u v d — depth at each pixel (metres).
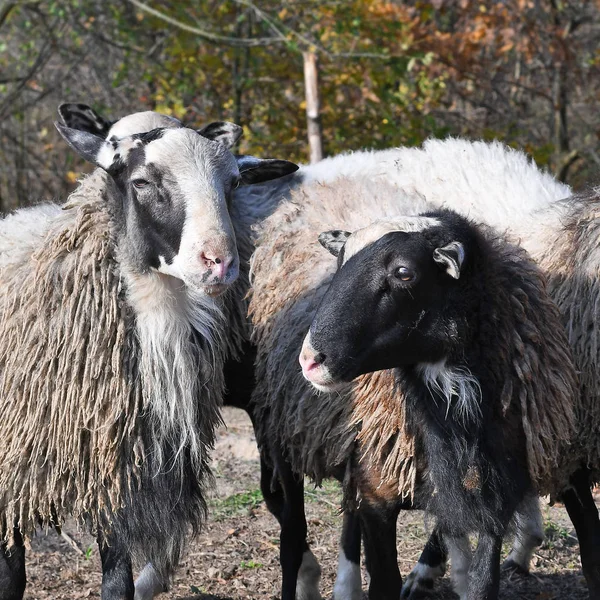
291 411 6.65
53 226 6.43
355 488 6.30
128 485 6.07
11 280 6.34
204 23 16.98
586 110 21.55
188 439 6.30
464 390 5.58
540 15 19.80
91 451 6.03
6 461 6.07
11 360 6.12
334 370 5.45
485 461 5.64
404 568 7.96
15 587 6.33
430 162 8.11
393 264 5.41
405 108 17.03
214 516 9.09
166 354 6.16
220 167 6.11
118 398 6.04
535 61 20.72
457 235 5.54
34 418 6.04
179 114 17.16
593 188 6.83
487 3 18.48
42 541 8.68
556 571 7.89
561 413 5.82
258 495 9.53
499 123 20.31
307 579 7.54
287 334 6.68
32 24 19.52
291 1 16.30
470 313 5.55
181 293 6.21
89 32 18.66
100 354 6.06
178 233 5.88
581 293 6.34
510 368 5.64
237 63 17.69
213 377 6.47
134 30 17.38
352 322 5.43
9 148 21.78
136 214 6.04
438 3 17.03
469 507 5.68
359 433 6.07
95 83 21.16
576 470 6.44
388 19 15.98
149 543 6.17
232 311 7.41
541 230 6.90
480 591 5.71
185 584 7.82
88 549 8.38
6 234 6.70
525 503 5.98
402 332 5.47
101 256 6.18
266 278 7.16
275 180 8.15
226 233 5.85
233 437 11.24
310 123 14.68
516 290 5.72
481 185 7.70
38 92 21.28
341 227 6.96
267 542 8.57
